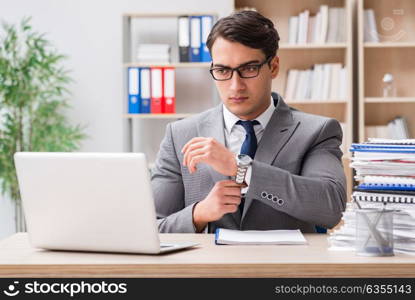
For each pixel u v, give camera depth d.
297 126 2.80
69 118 6.66
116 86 6.64
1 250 2.20
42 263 1.90
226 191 2.46
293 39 6.21
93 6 6.62
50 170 2.08
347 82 6.07
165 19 6.62
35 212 2.14
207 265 1.84
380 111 6.38
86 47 6.64
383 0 6.30
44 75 6.34
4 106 6.36
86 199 2.04
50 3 6.63
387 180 2.17
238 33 2.51
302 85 6.21
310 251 2.05
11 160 6.25
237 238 2.28
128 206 1.99
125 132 6.29
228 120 2.86
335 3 6.36
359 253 1.96
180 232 2.55
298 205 2.37
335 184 2.51
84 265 1.88
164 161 2.96
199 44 6.18
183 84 6.64
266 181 2.35
